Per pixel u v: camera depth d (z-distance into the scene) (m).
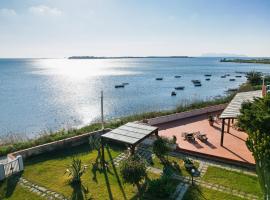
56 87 72.88
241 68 151.75
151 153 16.48
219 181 12.70
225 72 124.12
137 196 11.64
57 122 33.97
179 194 11.60
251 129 11.13
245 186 12.12
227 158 14.93
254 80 44.84
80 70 167.12
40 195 11.88
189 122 24.08
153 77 104.69
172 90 65.19
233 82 82.19
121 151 17.17
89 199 11.44
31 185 12.78
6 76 113.88
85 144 18.80
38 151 16.70
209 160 15.41
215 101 32.72
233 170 13.91
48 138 19.42
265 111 11.18
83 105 45.69
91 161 15.60
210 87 70.00
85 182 13.01
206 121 24.30
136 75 116.94
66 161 15.67
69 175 13.47
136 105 45.03
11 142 20.84
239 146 17.14
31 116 37.47
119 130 16.20
